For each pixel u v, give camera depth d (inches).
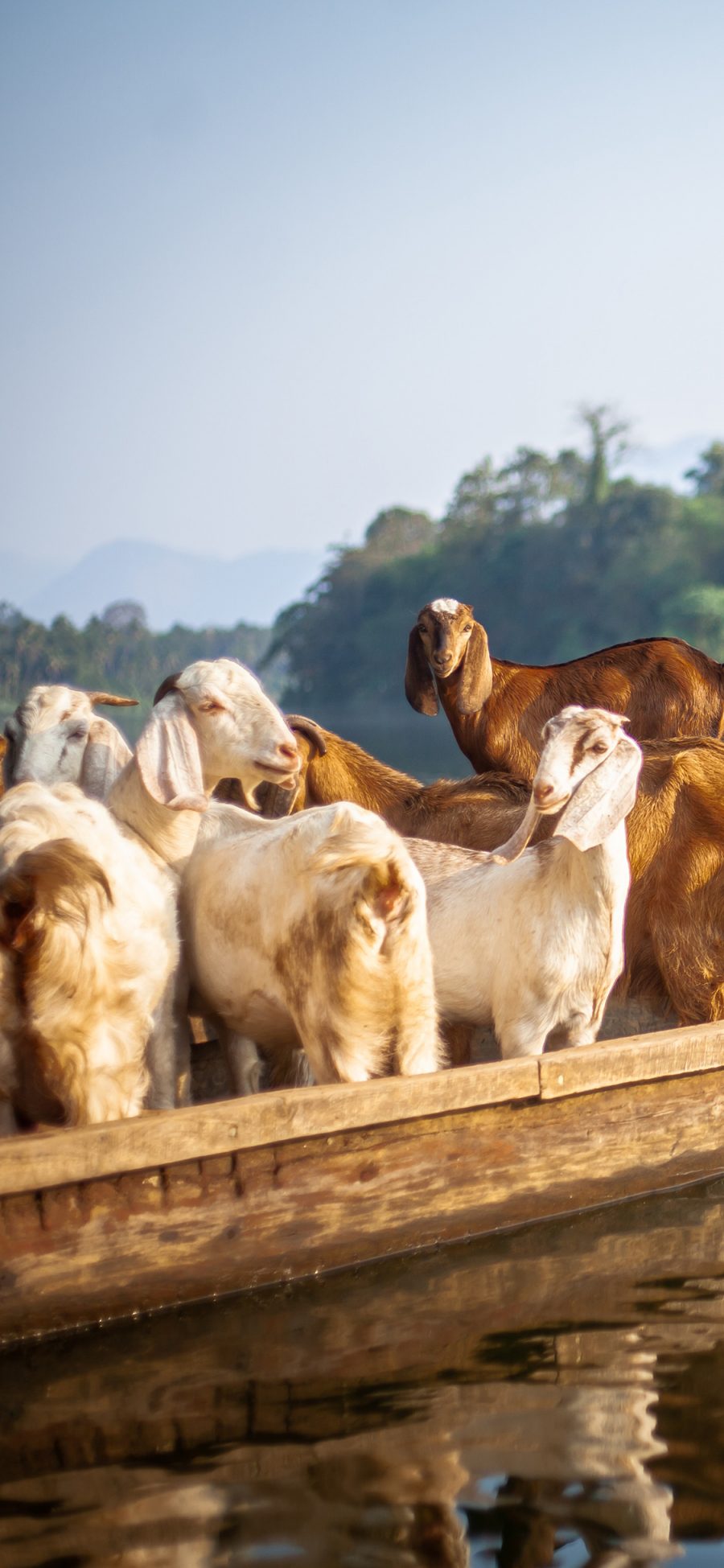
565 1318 217.0
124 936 229.8
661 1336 210.4
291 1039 263.4
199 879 262.5
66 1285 208.8
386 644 5541.3
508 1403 190.5
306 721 362.6
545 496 5753.0
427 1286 228.5
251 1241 223.3
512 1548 157.9
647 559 4621.1
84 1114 226.8
